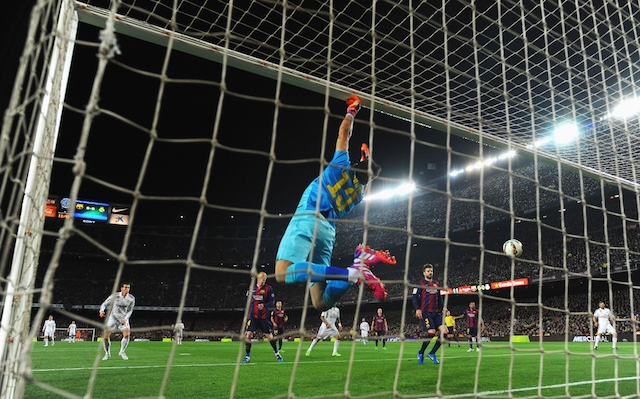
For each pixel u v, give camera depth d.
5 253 2.26
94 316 38.28
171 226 43.88
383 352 12.30
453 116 4.48
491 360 8.33
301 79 3.75
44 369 6.66
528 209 30.02
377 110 4.04
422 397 3.96
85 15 3.40
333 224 3.10
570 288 28.80
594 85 4.12
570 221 29.50
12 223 2.31
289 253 2.84
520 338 25.67
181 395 4.27
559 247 29.42
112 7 1.69
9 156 2.05
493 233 33.84
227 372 6.30
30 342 1.43
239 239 44.88
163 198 1.82
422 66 5.25
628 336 20.12
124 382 5.16
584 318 25.44
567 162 4.50
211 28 5.10
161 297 40.50
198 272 42.88
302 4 5.19
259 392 4.46
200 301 41.03
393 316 37.19
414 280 35.91
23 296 2.70
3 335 2.61
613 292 26.23
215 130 2.09
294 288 41.66
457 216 34.84
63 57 3.09
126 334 9.00
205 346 18.22
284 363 8.01
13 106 1.76
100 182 1.61
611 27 4.34
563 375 5.67
